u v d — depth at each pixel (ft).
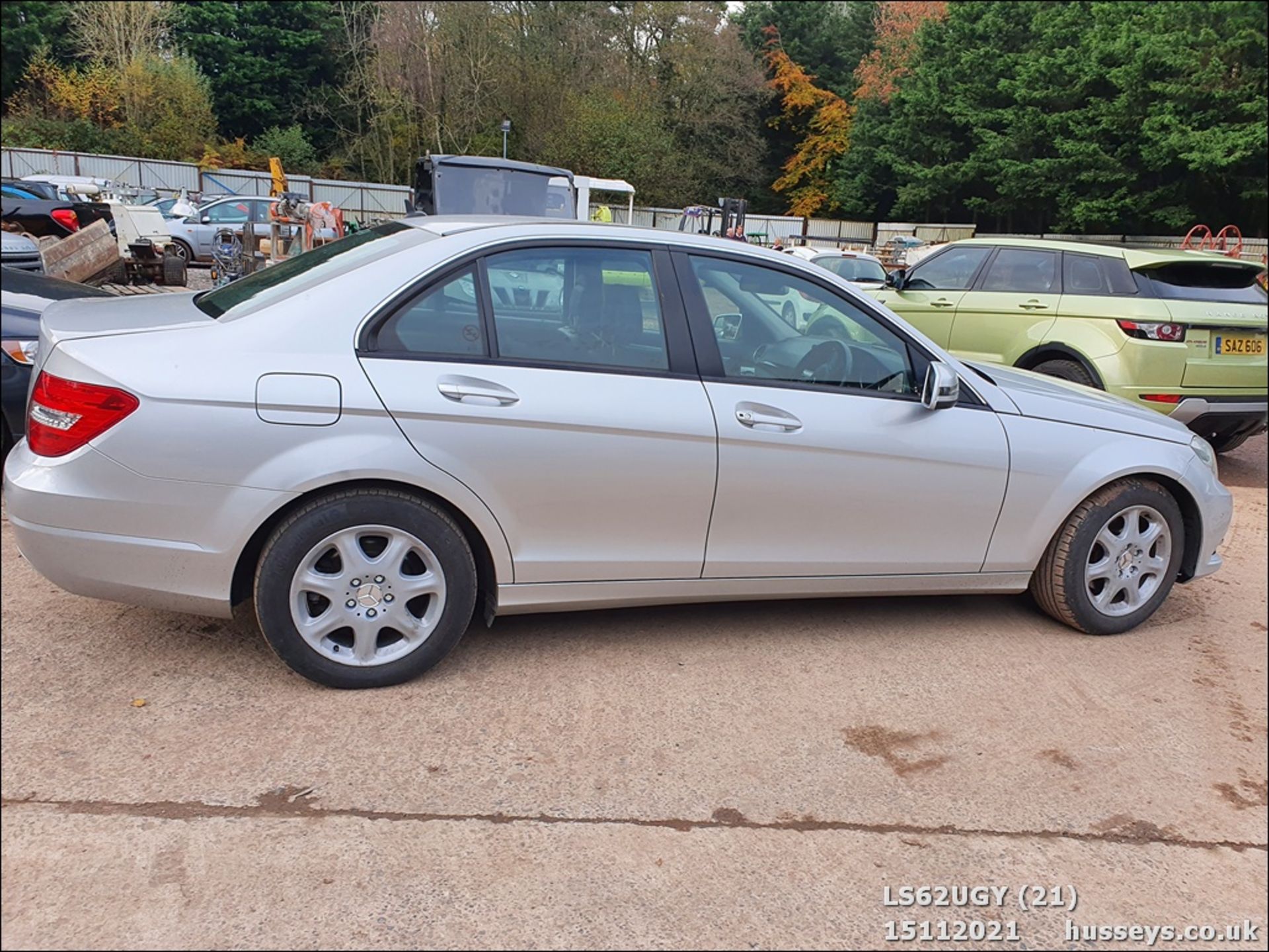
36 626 11.09
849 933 7.14
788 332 11.17
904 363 11.59
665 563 10.78
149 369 9.08
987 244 24.88
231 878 7.24
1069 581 12.34
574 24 122.11
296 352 9.37
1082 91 112.78
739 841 8.05
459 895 7.23
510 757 9.03
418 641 10.07
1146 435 12.57
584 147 116.98
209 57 148.66
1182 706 10.96
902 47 141.38
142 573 9.30
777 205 162.20
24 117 122.62
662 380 10.44
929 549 11.77
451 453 9.61
